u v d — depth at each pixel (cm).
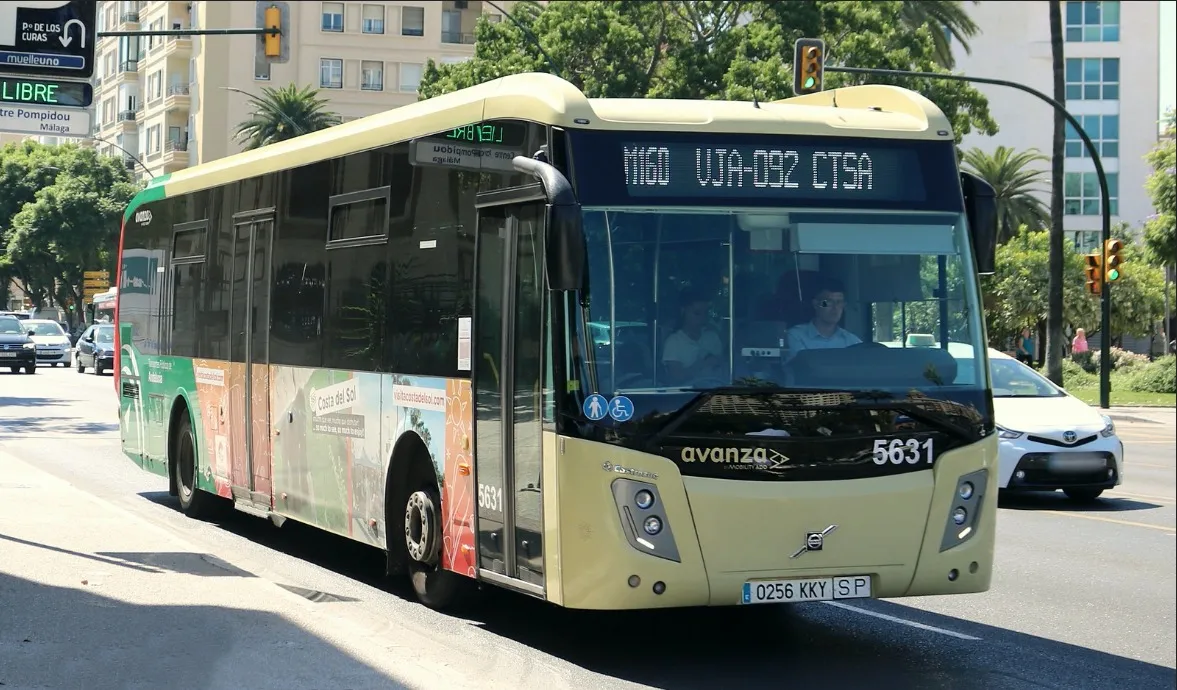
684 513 750
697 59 3938
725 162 800
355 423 1031
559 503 765
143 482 1784
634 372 759
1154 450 2603
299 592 1031
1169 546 1304
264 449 1206
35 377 4719
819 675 791
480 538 863
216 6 8262
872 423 780
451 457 896
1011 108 8494
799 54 2880
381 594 1034
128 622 815
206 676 696
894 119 845
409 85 8475
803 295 791
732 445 758
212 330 1333
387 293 986
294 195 1153
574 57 4078
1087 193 8556
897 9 4422
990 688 766
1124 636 912
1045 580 1124
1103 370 3731
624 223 777
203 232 1366
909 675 794
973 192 841
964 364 812
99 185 8506
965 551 796
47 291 9000
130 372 1614
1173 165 4550
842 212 812
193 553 1066
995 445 810
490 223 854
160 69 8850
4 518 1217
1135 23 8419
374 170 1016
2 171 8544
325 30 8338
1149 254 4603
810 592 766
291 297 1150
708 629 923
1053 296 3916
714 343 771
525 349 809
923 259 820
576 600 760
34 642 761
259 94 8306
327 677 699
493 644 860
